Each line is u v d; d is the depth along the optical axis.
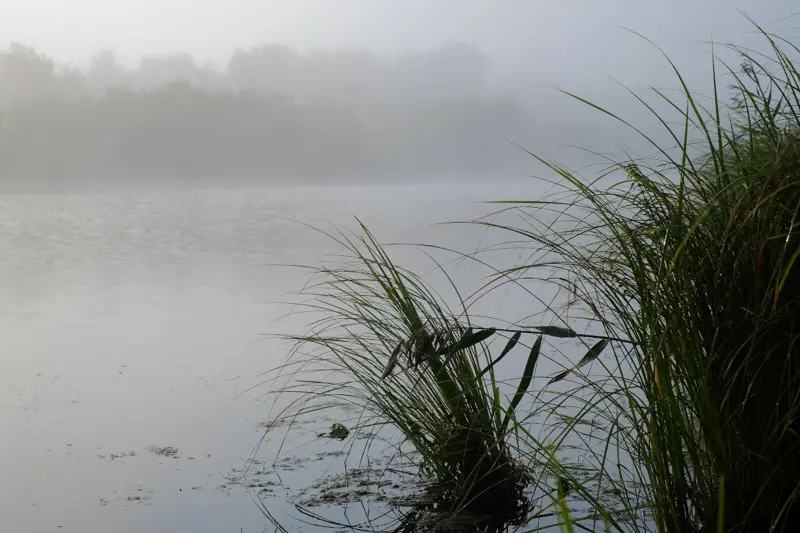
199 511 3.43
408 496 3.46
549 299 7.86
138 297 9.93
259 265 12.91
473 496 3.35
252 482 3.72
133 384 5.66
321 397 4.81
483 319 6.85
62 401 5.27
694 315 2.37
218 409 4.95
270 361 6.16
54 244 18.08
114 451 4.25
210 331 7.55
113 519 3.38
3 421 4.86
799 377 2.27
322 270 3.93
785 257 2.34
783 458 2.25
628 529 2.78
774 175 2.30
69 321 8.34
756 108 2.66
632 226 2.65
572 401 4.23
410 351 3.14
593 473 3.38
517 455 3.57
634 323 2.55
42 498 3.63
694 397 2.39
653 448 2.44
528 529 3.05
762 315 2.24
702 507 2.39
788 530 2.28
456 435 3.41
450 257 12.55
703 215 2.27
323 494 3.53
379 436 4.24
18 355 6.69
